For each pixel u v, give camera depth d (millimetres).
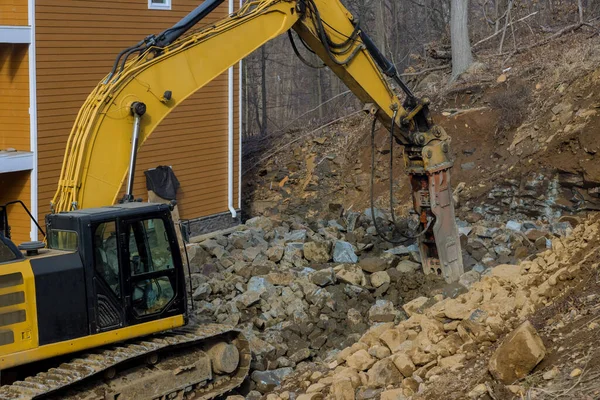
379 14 34562
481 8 36469
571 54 21828
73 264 9477
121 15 19969
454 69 24703
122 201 10523
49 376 9250
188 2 21875
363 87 13445
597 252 11047
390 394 9492
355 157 25234
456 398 8445
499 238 16203
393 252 15875
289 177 26641
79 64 19078
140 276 10047
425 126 14031
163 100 10938
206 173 23172
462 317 11125
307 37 12906
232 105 23641
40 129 18266
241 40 11852
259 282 14719
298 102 46625
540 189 18828
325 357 12625
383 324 12039
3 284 8977
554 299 10555
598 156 17766
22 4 17828
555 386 7688
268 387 11438
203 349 11031
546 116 20156
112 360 9641
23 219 18422
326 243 16406
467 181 20672
